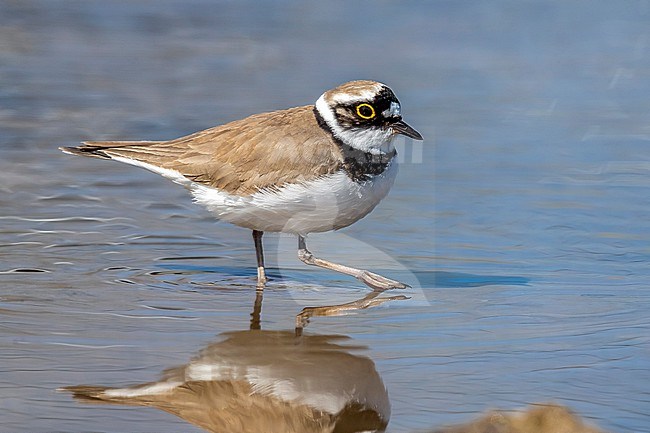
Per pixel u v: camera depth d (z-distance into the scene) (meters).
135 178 15.23
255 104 18.41
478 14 25.92
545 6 26.48
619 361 9.06
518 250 12.54
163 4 26.33
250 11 25.98
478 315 10.39
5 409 8.02
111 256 12.19
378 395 8.38
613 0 26.70
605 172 15.55
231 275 11.88
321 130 11.52
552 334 9.79
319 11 26.12
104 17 24.80
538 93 19.81
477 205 14.07
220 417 8.04
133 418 7.99
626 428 7.66
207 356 9.23
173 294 11.07
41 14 24.72
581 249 12.53
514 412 7.94
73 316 10.19
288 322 10.27
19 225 13.07
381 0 27.02
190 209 14.09
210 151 11.63
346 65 21.41
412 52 22.66
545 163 15.88
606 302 10.73
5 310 10.27
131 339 9.61
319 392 8.48
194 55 22.00
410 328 10.08
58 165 15.58
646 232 13.14
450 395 8.36
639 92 20.02
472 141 16.81
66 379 8.62
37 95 18.84
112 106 18.31
